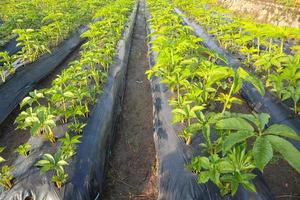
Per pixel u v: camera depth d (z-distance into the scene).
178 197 1.21
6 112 2.12
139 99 2.48
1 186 1.26
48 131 1.51
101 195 1.42
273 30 2.28
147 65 3.28
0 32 3.43
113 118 1.98
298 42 3.26
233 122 0.88
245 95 2.29
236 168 0.99
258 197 1.16
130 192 1.50
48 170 1.27
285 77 1.80
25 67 2.65
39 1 4.81
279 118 1.84
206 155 1.33
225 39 2.88
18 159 1.39
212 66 1.50
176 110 1.34
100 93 1.99
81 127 1.52
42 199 1.20
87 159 1.40
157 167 1.57
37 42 2.71
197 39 2.00
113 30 3.01
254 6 5.16
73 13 4.19
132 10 5.30
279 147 0.79
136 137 1.95
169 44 1.89
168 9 3.30
